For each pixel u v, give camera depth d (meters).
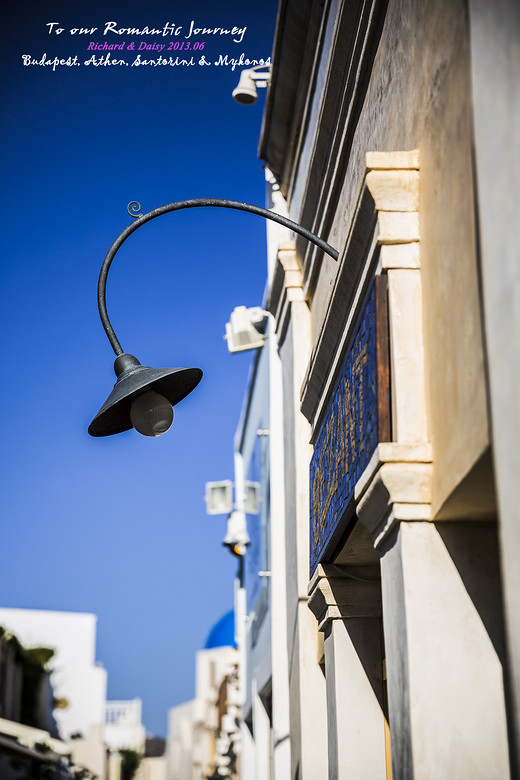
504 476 3.10
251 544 17.39
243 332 13.62
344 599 7.04
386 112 5.69
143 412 5.77
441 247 4.36
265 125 10.17
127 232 6.01
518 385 3.02
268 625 13.38
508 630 3.00
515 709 2.95
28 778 31.23
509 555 3.03
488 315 3.28
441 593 4.39
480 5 3.46
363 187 4.98
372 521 4.99
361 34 6.26
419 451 4.49
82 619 53.62
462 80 4.02
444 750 4.22
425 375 4.66
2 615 52.78
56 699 50.78
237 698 22.53
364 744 6.82
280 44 9.02
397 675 4.56
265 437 14.43
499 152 3.23
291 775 9.09
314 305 8.77
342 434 6.11
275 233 11.82
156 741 93.38
